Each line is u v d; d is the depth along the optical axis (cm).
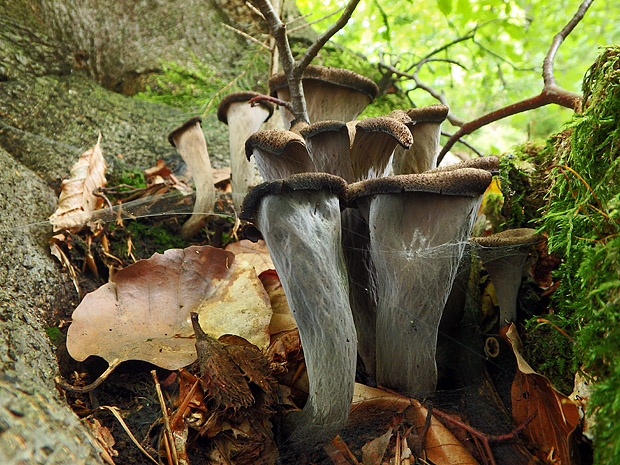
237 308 19
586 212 15
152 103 37
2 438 10
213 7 44
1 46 33
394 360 16
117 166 30
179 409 15
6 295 16
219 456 14
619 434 11
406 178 14
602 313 12
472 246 17
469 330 19
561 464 14
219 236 25
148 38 42
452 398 16
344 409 14
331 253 14
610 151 15
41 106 32
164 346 17
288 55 21
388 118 16
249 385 15
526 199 21
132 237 25
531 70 44
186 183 31
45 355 15
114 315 18
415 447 15
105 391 16
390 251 15
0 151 25
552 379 16
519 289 19
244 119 26
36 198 24
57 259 22
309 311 13
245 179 26
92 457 11
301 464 15
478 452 15
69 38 37
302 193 14
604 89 15
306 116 21
